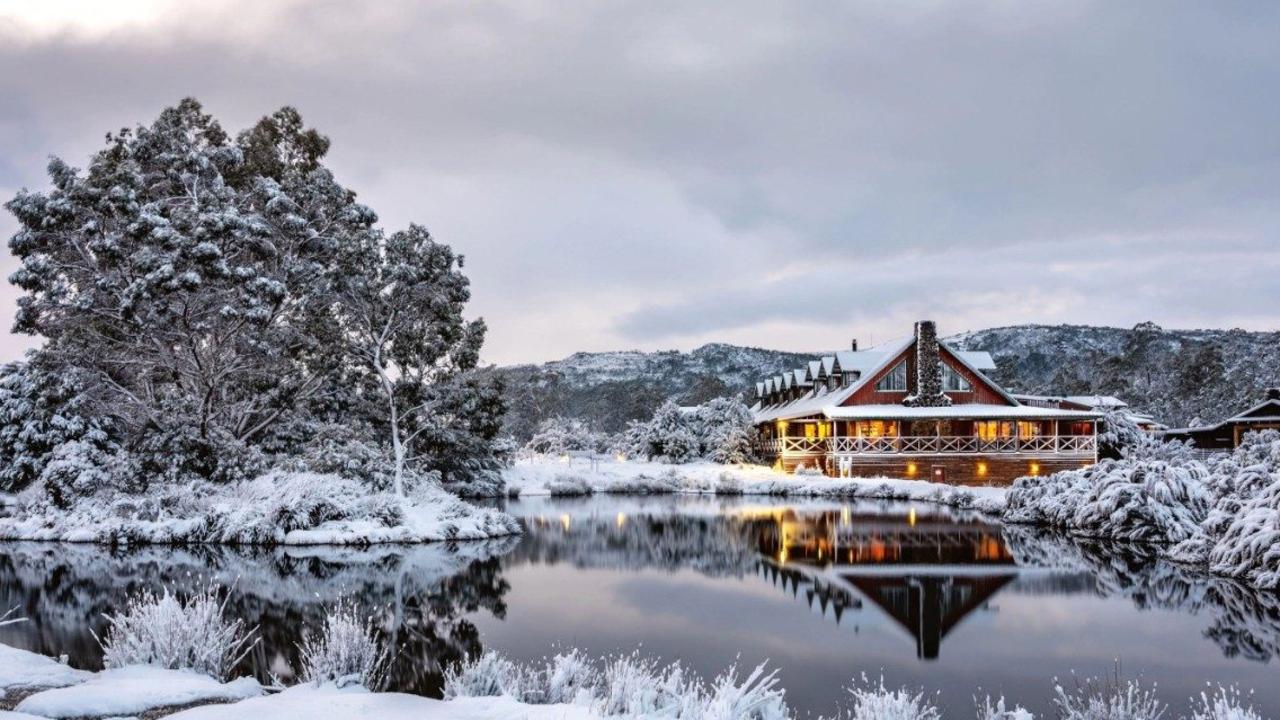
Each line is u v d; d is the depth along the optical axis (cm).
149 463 3181
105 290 3434
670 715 826
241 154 4209
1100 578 2027
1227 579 2000
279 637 1434
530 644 1408
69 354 3456
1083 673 1237
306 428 3853
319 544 2792
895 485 4878
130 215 3509
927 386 5656
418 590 1919
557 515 3850
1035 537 2830
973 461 5494
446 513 3148
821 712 1059
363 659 1045
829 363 6456
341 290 3481
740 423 6919
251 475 3262
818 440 6016
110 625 1527
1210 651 1354
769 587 1938
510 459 5828
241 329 3569
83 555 2544
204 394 3506
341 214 4081
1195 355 11862
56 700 861
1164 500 2627
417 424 3912
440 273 3534
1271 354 10031
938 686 1170
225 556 2520
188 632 1077
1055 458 5472
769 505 4362
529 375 13675
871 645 1400
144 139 3966
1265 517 1998
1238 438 6297
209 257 3250
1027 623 1555
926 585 1947
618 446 8250
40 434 3359
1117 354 17500
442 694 1105
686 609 1692
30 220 3409
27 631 1488
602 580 2047
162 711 861
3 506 3288
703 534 3012
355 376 3969
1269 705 1082
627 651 1361
